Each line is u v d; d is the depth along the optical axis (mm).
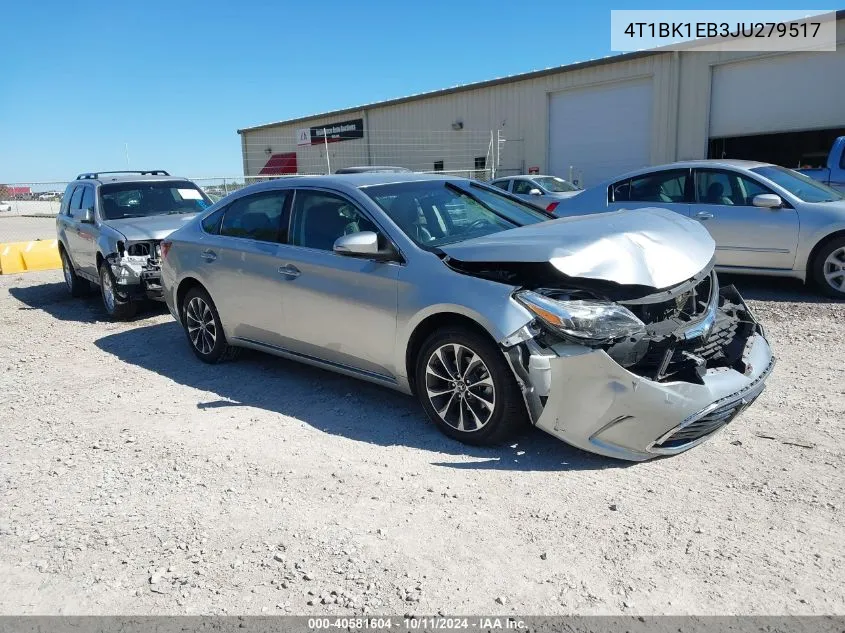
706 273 3914
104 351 6750
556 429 3568
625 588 2627
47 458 4082
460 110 26406
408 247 4195
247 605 2617
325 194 4855
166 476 3750
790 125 17781
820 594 2545
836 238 7477
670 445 3537
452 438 4055
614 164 21922
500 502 3312
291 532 3115
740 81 18516
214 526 3197
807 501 3193
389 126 29719
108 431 4480
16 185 20344
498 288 3709
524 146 24375
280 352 5238
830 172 9891
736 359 3846
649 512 3162
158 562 2930
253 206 5449
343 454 3947
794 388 4676
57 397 5270
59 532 3217
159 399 5113
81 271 9500
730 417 3672
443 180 5141
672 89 19828
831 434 3895
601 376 3410
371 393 5016
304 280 4770
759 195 7793
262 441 4188
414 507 3295
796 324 6488
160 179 9641
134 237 7930
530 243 3742
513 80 24031
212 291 5680
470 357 3852
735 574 2682
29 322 8438
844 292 7484
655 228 4012
